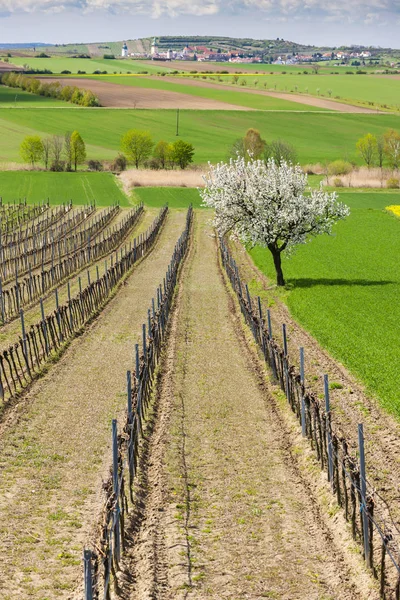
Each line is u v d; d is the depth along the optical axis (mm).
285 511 26781
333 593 21359
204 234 117875
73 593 21203
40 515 26359
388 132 199625
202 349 50438
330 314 59125
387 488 27812
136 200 154250
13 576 22125
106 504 22609
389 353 46906
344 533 24750
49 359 47406
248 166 75812
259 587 21703
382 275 78625
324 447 29859
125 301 67438
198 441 33906
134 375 36750
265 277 81500
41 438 34000
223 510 26859
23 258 82688
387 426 34469
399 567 20625
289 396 37844
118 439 27391
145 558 23391
